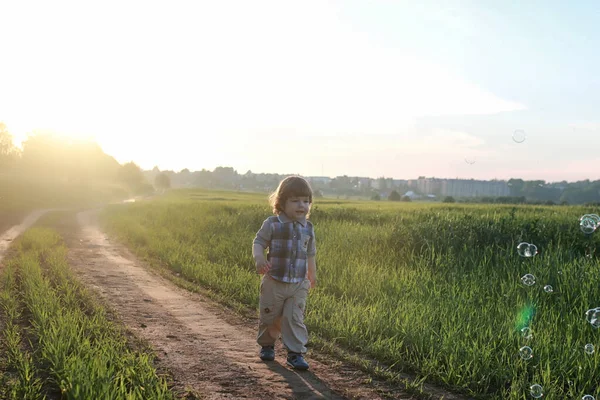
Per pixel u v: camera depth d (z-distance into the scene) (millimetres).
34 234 17625
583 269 7121
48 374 3961
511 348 4672
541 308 5957
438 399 3779
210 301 7246
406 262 9633
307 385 3930
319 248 10922
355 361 4539
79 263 11023
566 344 4680
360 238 11445
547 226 10992
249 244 12492
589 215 5613
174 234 17562
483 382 4059
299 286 4453
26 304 6363
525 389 3852
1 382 3709
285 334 4387
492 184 137125
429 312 5770
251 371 4211
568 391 3873
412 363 4430
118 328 5328
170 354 4605
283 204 4484
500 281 7312
